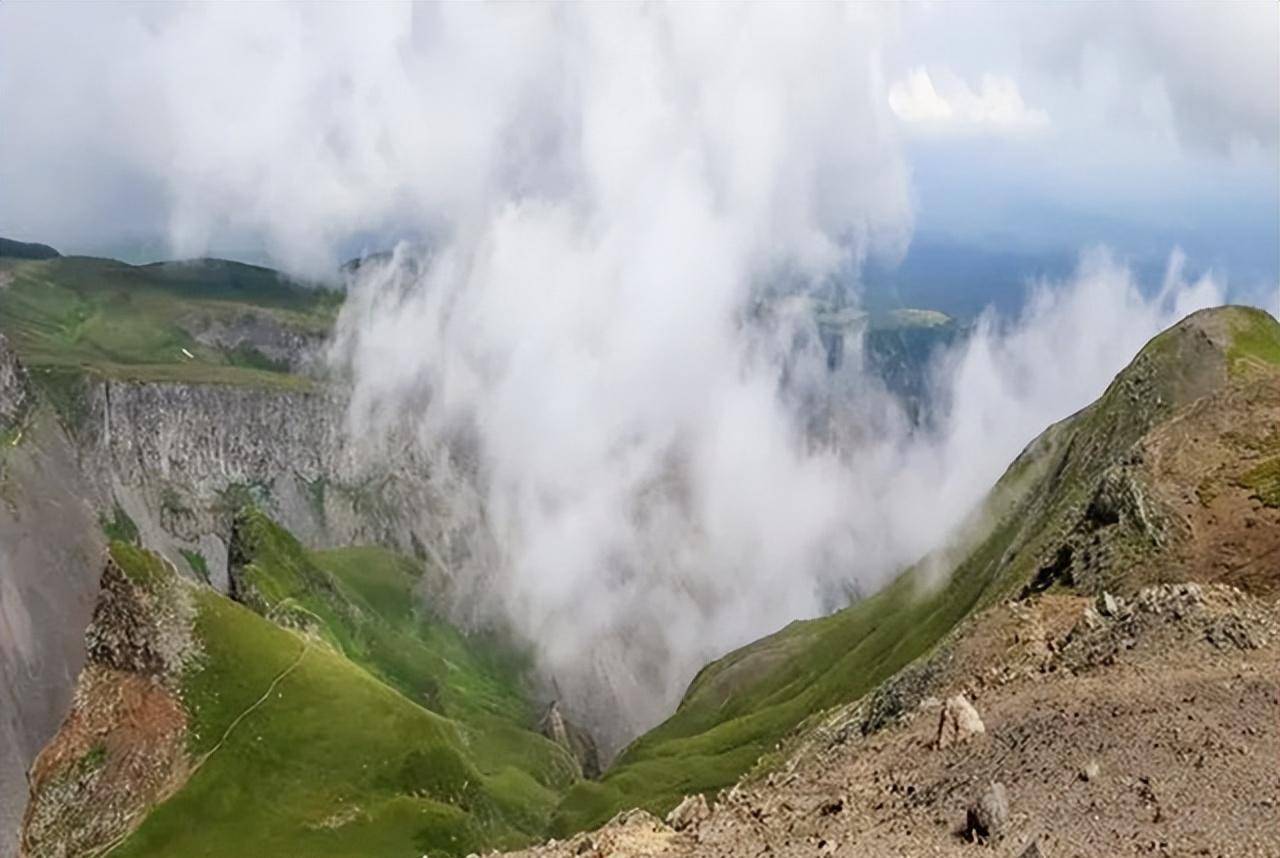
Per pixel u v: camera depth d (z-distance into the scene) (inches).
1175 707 1528.1
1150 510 3390.7
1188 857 1057.5
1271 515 3186.5
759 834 1352.1
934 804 1365.7
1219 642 1844.2
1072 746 1440.7
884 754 1721.2
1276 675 1628.9
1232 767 1289.4
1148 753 1369.3
